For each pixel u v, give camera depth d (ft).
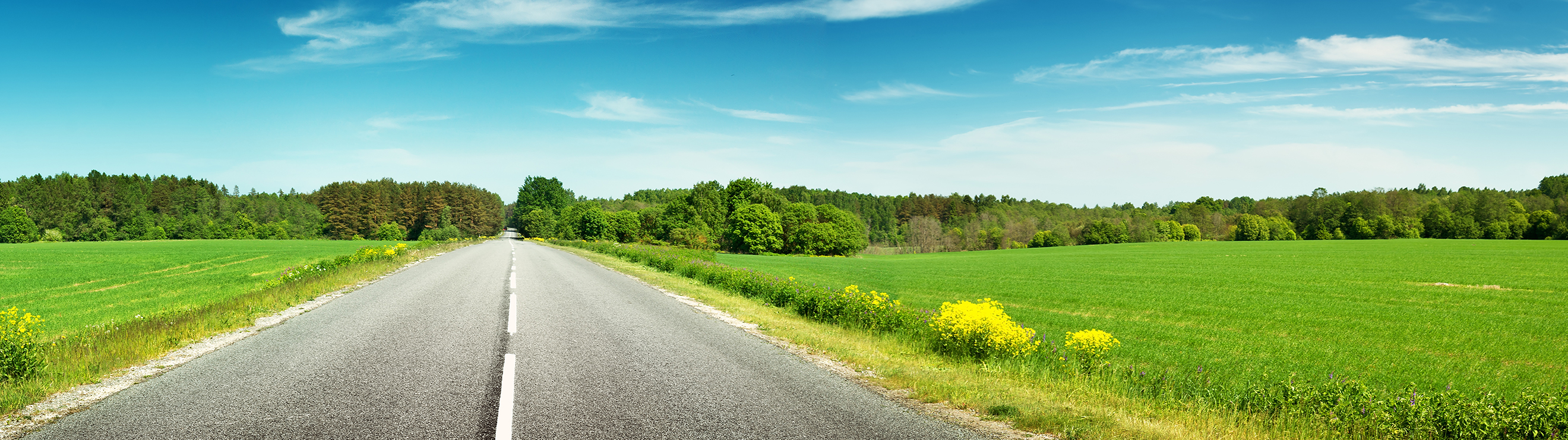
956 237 409.69
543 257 115.85
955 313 28.50
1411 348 47.32
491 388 19.24
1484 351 46.16
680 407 17.61
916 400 19.17
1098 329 54.08
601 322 33.86
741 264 146.61
